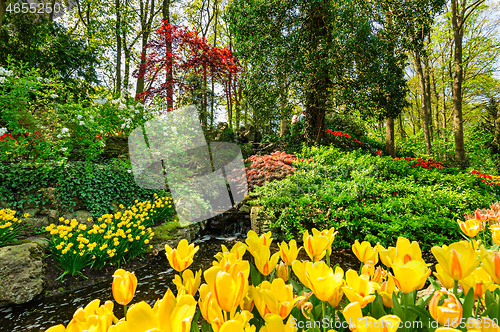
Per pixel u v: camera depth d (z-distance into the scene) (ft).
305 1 23.40
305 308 1.91
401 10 25.02
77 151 20.65
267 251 2.16
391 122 34.88
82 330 1.38
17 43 25.93
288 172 18.85
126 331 1.11
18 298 9.11
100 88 34.30
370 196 15.62
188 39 33.81
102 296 9.86
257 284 2.30
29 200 14.06
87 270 11.30
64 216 14.78
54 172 15.40
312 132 28.76
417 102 63.72
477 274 2.09
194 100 31.89
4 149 13.99
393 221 12.62
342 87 25.29
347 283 1.82
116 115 21.34
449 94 61.05
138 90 40.65
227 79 36.37
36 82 15.80
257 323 2.04
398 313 1.78
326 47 23.43
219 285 1.42
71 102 20.13
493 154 47.09
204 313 1.63
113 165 18.69
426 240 12.13
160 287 10.47
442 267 1.76
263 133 43.70
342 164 20.06
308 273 1.73
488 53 49.67
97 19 44.55
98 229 11.88
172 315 1.16
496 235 3.02
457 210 13.97
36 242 11.14
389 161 23.30
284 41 24.91
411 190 15.87
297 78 24.59
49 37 28.55
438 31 47.26
